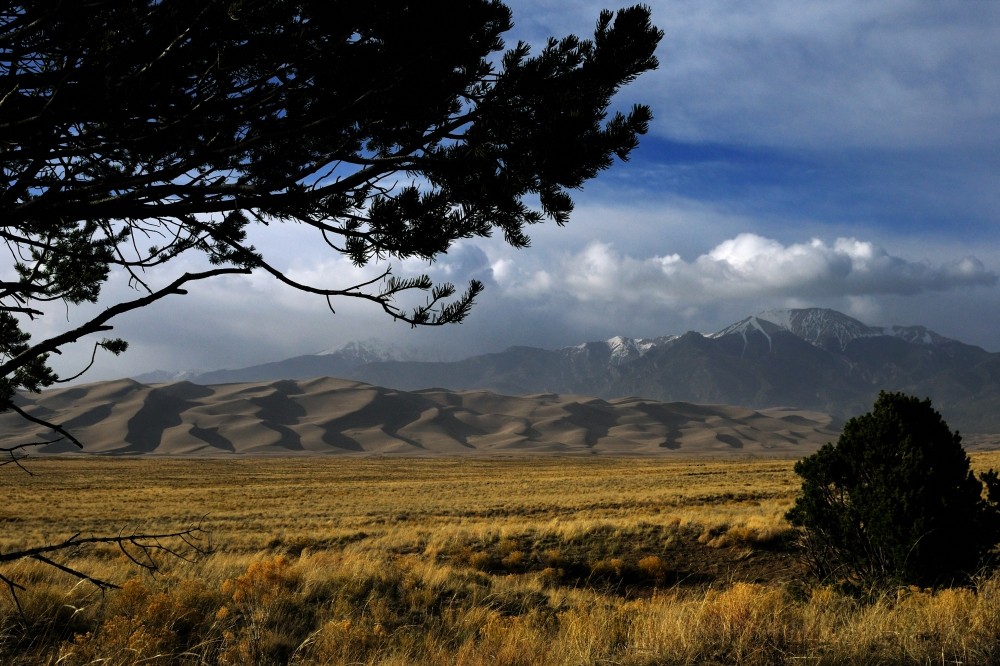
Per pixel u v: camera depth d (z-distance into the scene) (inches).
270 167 158.7
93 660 219.1
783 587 375.2
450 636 315.9
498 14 144.1
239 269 131.2
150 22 119.6
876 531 352.2
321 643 274.7
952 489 339.9
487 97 147.9
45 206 120.7
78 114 120.0
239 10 115.7
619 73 147.3
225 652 253.6
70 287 193.8
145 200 131.5
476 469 4867.1
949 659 165.8
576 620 279.6
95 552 727.7
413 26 130.1
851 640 182.2
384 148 165.5
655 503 1423.5
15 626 262.5
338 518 1423.5
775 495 1454.2
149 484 3152.1
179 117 134.9
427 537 905.5
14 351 197.6
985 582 254.1
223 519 1453.0
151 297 120.1
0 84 119.4
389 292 144.6
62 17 114.2
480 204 149.6
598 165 148.1
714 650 181.2
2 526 1315.2
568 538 821.9
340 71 136.4
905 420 366.6
